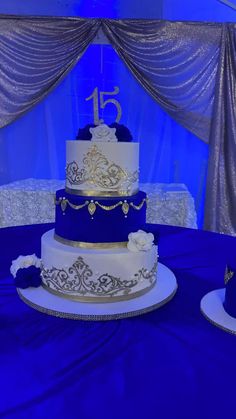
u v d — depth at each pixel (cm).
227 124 365
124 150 119
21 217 344
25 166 377
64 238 122
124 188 121
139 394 79
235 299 108
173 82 359
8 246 174
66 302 116
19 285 124
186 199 347
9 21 341
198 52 353
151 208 344
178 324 107
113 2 355
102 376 85
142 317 111
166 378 84
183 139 379
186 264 155
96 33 349
